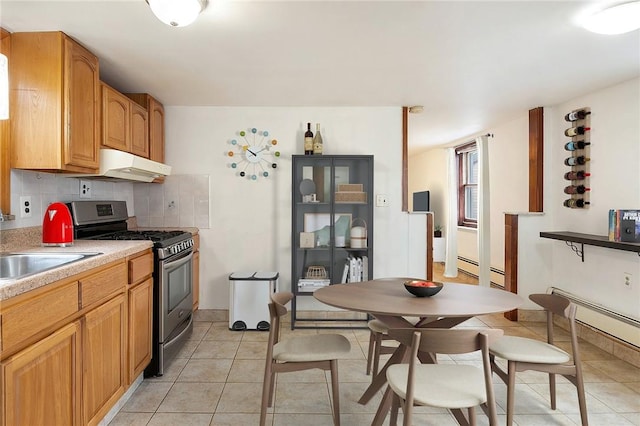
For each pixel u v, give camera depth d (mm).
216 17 2025
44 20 2029
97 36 2232
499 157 4914
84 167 2412
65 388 1660
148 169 2924
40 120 2154
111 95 2719
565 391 2508
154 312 2672
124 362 2234
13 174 2264
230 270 3975
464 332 1537
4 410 1284
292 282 3777
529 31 2197
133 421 2150
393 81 3105
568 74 2912
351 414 2232
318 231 3953
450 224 6234
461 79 3037
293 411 2264
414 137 5742
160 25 2105
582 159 3447
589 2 1883
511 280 4000
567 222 3746
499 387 2572
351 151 3975
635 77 2977
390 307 1933
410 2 1881
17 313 1354
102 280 1979
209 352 3145
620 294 3111
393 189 3986
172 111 3920
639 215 2785
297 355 2004
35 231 2434
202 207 3947
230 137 3945
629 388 2537
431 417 2211
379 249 3998
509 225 4023
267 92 3432
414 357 1534
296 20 2064
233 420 2166
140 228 3918
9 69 2146
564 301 2094
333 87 3264
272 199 3975
